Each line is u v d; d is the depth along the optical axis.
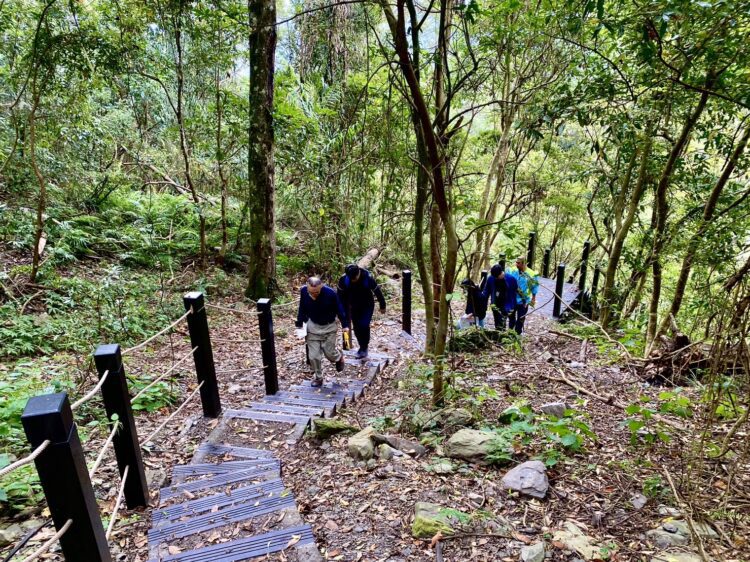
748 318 2.44
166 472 3.55
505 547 2.35
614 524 2.50
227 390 5.36
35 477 3.19
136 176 12.63
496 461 3.22
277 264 11.65
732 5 2.94
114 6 8.06
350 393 5.23
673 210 7.29
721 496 2.60
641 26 3.42
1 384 4.23
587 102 4.61
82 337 6.17
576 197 12.45
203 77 10.25
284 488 3.13
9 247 8.09
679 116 6.10
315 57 13.11
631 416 3.86
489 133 12.33
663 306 8.89
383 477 3.15
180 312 7.98
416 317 9.76
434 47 4.76
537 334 8.16
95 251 9.18
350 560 2.39
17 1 7.43
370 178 11.73
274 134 9.60
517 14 5.76
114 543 2.74
